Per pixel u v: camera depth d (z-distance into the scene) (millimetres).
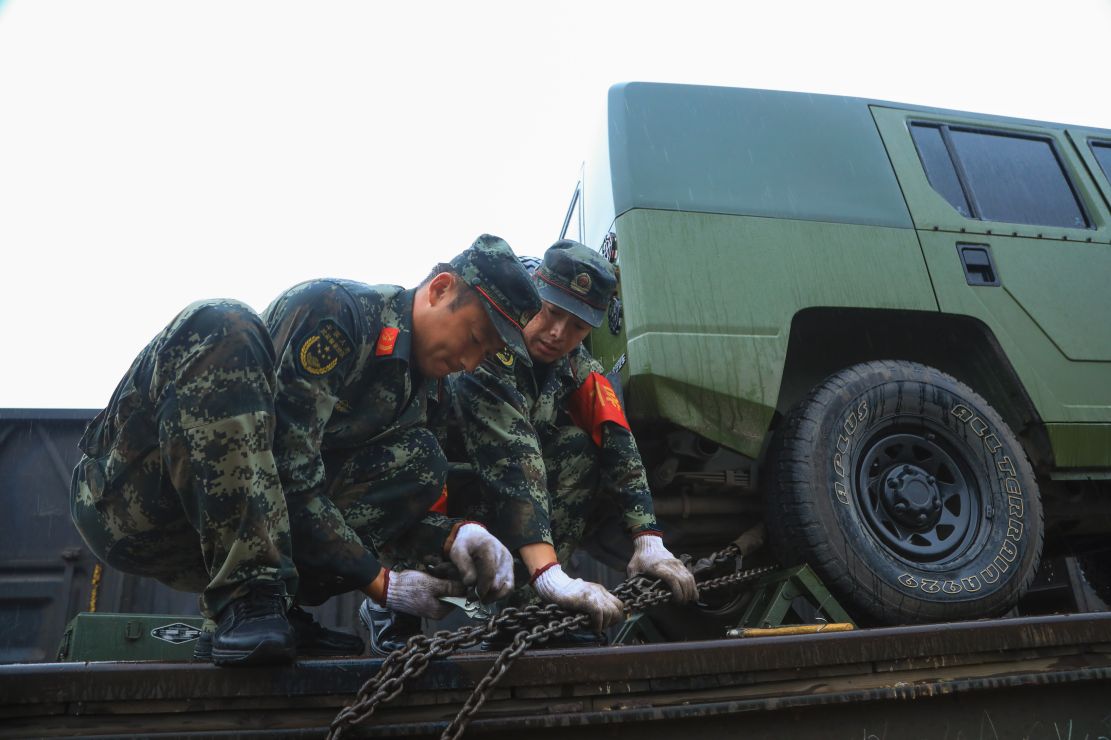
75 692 1225
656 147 2605
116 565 1747
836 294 2598
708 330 2445
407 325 1817
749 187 2637
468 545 1741
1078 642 1690
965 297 2748
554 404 2367
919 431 2586
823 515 2342
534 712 1368
